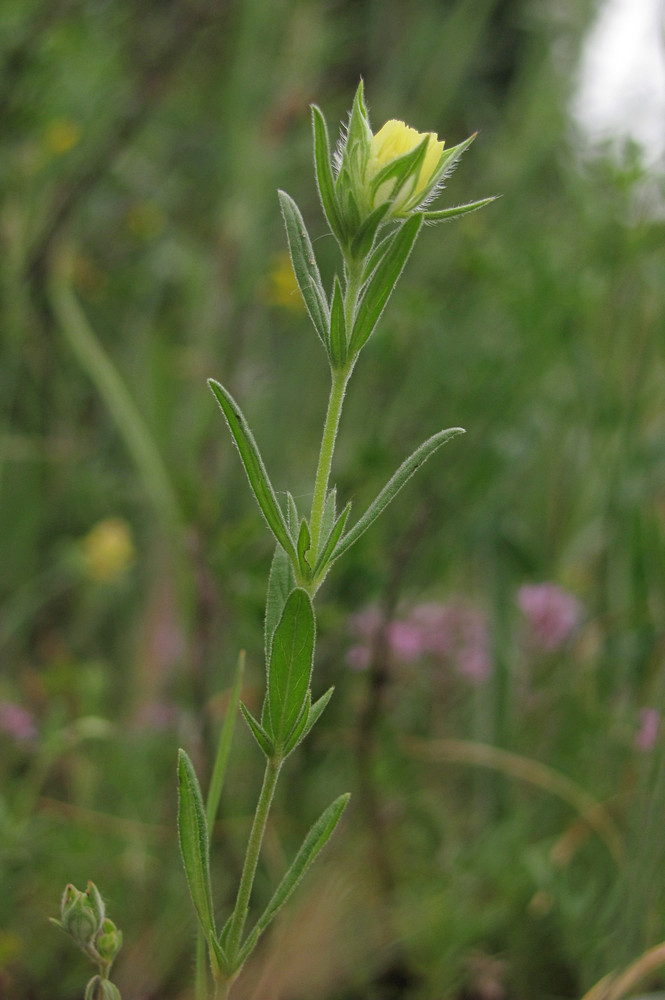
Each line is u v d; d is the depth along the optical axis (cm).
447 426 56
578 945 46
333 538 32
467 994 47
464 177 86
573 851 50
